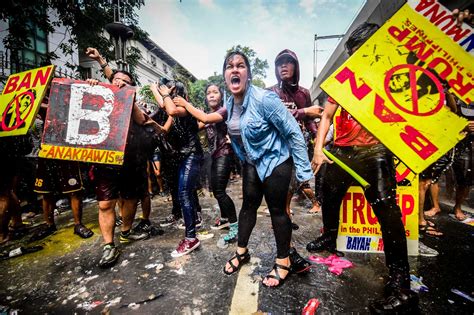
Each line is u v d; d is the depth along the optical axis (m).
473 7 3.89
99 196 2.23
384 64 1.35
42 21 5.08
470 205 3.62
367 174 1.71
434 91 1.27
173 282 1.89
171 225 3.26
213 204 4.38
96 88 2.16
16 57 5.07
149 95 11.96
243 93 1.77
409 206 2.13
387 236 1.57
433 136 1.25
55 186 2.96
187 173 2.36
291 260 1.93
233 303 1.61
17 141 2.91
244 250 2.04
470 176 2.94
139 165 2.61
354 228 2.24
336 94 1.39
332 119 2.10
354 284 1.76
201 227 3.15
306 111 2.39
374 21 5.95
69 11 5.63
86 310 1.63
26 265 2.29
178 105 2.19
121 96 2.18
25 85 2.24
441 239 2.47
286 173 1.76
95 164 2.24
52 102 2.12
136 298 1.72
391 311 1.42
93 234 2.99
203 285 1.83
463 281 1.75
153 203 4.60
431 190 3.28
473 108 2.67
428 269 1.92
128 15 6.62
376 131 1.32
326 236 2.29
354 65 1.39
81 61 12.33
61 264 2.28
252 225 2.02
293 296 1.65
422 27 1.32
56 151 2.10
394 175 1.69
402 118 1.29
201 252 2.38
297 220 3.28
